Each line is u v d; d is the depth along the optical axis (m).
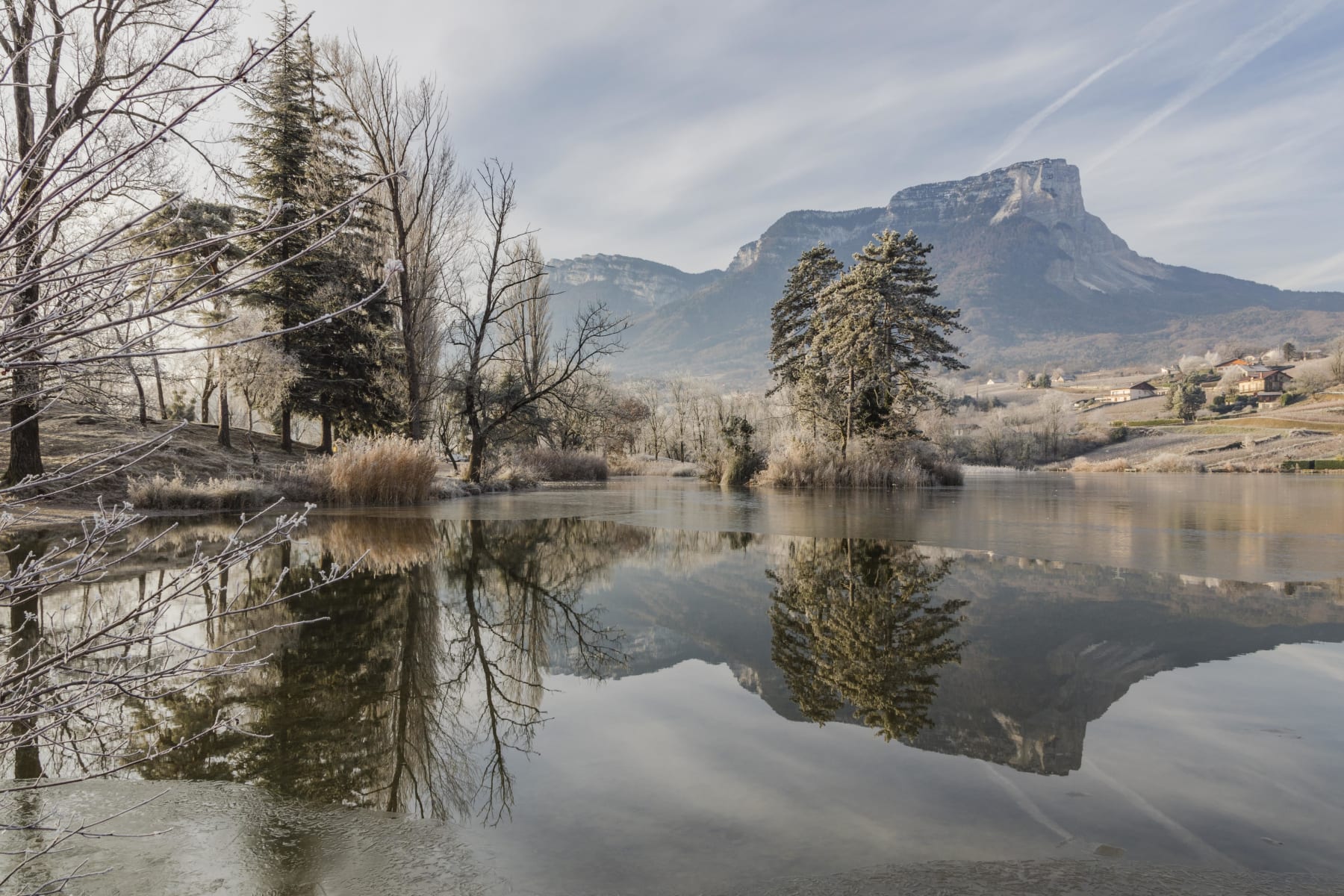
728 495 21.08
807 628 5.56
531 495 20.73
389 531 11.40
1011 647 4.85
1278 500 18.84
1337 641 4.92
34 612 5.74
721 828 2.54
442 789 2.92
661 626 5.70
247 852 2.43
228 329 18.22
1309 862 2.26
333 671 4.57
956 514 14.41
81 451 15.03
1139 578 7.25
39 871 2.30
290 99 20.38
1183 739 3.30
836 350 29.86
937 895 2.10
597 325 21.20
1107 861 2.28
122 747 3.33
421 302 22.39
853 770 3.05
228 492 13.55
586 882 2.23
